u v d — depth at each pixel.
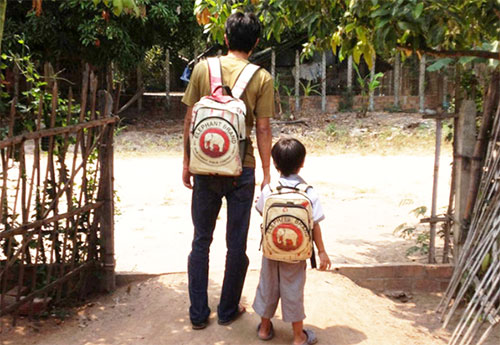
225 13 5.38
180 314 4.23
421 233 6.73
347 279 4.95
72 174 4.31
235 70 3.86
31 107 4.25
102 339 3.92
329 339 3.87
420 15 3.93
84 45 14.84
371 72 18.78
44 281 4.37
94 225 4.62
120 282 4.84
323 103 19.09
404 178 10.55
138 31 15.71
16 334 3.99
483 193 4.51
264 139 3.88
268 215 3.62
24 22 14.91
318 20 4.63
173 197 8.87
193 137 3.69
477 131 4.97
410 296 4.97
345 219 7.55
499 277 3.90
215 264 5.42
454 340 4.03
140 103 19.86
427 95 18.77
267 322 3.85
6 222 4.11
